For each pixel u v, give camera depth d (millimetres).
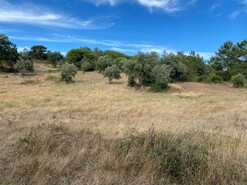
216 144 5582
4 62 60000
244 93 31953
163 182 3980
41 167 4242
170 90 31984
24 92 26891
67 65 42562
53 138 5871
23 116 11555
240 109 15336
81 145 5539
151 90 31406
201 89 34938
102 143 5633
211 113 13414
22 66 53188
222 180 3922
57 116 11711
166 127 7859
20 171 4250
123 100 20938
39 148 5156
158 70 32500
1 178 4004
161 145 4957
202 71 51344
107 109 14320
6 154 5055
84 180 4039
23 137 6219
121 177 4113
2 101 18344
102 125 8391
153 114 12664
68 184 3887
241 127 9227
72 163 4613
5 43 60344
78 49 79312
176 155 4457
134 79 35312
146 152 4812
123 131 7227
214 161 4430
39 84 38344
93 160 4785
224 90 35438
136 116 12102
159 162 4344
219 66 53656
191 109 14711
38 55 98812
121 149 4961
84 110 14156
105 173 4258
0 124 8617
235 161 4520
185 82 41406
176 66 40719
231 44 52031
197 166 4258
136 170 4352
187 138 5617
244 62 49656
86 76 52469
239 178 4055
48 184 3893
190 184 3920
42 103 17844
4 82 39719
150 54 34375
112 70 39625
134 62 33531
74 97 22531
